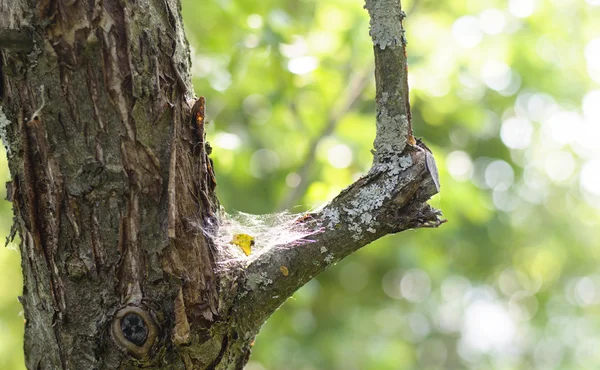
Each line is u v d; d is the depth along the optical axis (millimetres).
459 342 7609
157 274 1264
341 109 3498
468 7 3930
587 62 4469
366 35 3396
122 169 1243
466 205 3689
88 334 1277
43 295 1311
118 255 1260
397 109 1302
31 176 1258
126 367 1271
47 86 1223
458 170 3908
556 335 7266
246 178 3861
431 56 3609
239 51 3266
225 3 3289
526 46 3943
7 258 4047
